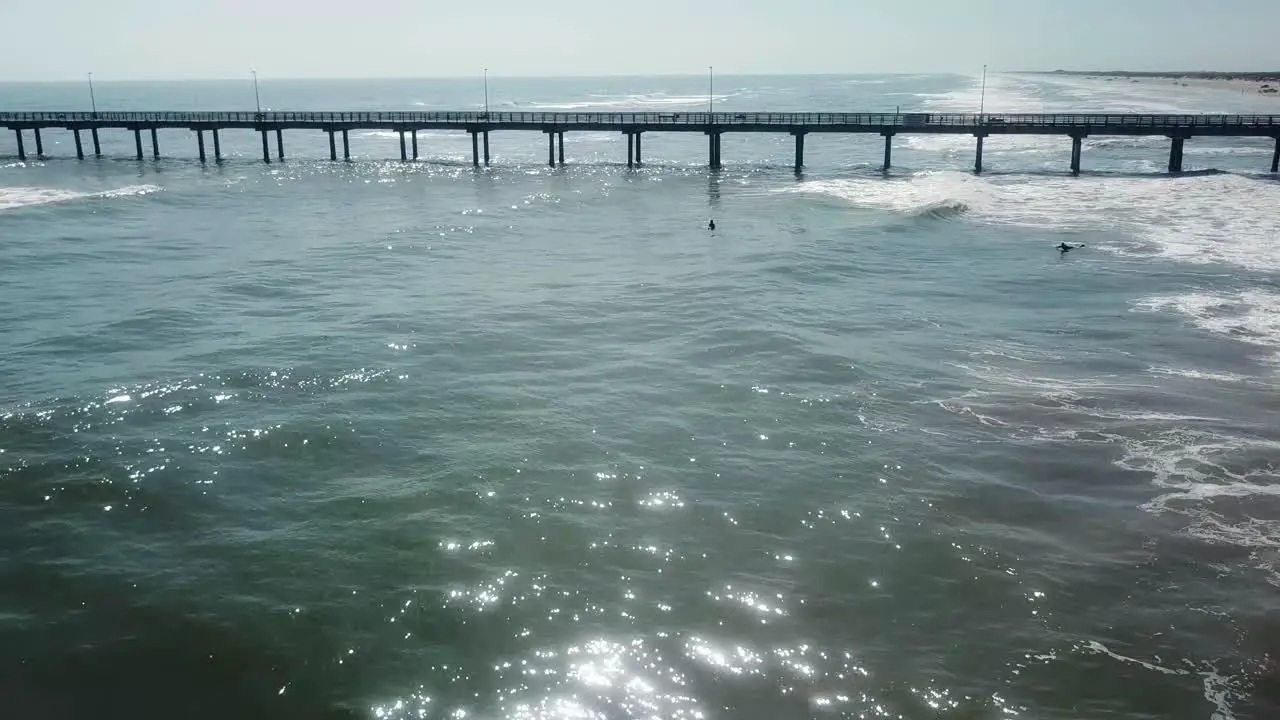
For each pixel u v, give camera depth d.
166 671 12.16
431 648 12.50
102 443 18.83
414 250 38.81
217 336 26.14
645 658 12.23
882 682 11.70
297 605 13.41
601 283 32.44
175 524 15.75
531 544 14.96
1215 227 40.28
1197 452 17.97
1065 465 17.56
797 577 13.99
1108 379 22.03
